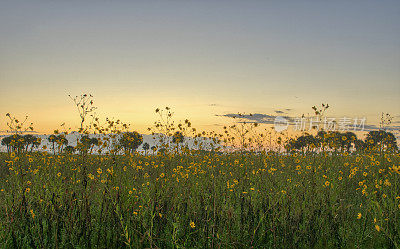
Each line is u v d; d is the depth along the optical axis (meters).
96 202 5.09
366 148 11.38
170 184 5.40
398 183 5.33
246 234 4.45
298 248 4.21
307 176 6.60
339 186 6.07
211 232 4.08
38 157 8.21
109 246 4.01
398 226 4.39
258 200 5.34
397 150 11.11
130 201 4.71
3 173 8.02
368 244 4.32
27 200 4.65
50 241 3.97
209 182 6.27
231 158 10.91
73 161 7.64
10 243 3.88
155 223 4.35
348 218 4.75
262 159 9.87
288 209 4.61
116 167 5.95
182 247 3.88
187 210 4.88
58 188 5.21
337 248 4.28
